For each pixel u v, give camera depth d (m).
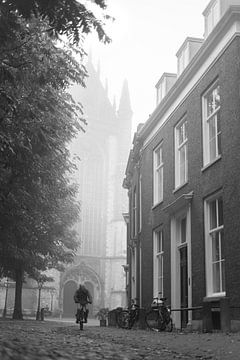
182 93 18.11
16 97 11.38
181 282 17.78
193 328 15.05
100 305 72.56
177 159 18.80
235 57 13.73
